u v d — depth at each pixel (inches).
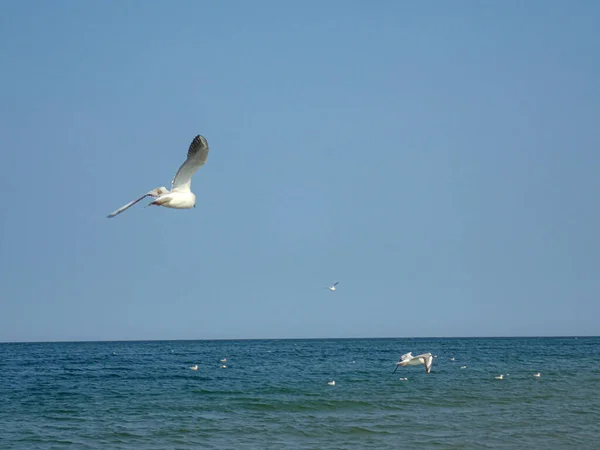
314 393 1875.0
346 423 1375.5
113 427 1357.0
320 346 7086.6
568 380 2196.1
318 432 1286.9
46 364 3503.9
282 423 1384.1
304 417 1456.7
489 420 1389.0
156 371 2864.2
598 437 1216.8
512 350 5059.1
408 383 2146.9
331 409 1566.2
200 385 2151.8
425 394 1819.6
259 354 4734.3
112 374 2684.5
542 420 1382.9
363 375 2487.7
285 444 1189.1
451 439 1209.4
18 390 2016.5
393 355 4352.9
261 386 2094.0
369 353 4758.9
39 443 1214.9
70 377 2534.5
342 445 1176.2
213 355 4601.4
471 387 1988.2
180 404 1668.3
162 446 1184.2
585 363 3152.1
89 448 1173.7
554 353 4392.2
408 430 1294.3
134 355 4717.0
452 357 3838.6
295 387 2049.7
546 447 1145.4
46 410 1583.4
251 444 1193.4
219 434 1279.5
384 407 1584.6
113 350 6117.1
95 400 1761.8
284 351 5393.7
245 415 1491.1
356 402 1668.3
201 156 674.8
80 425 1380.4
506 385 2043.6
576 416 1428.4
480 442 1184.2
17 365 3410.4
